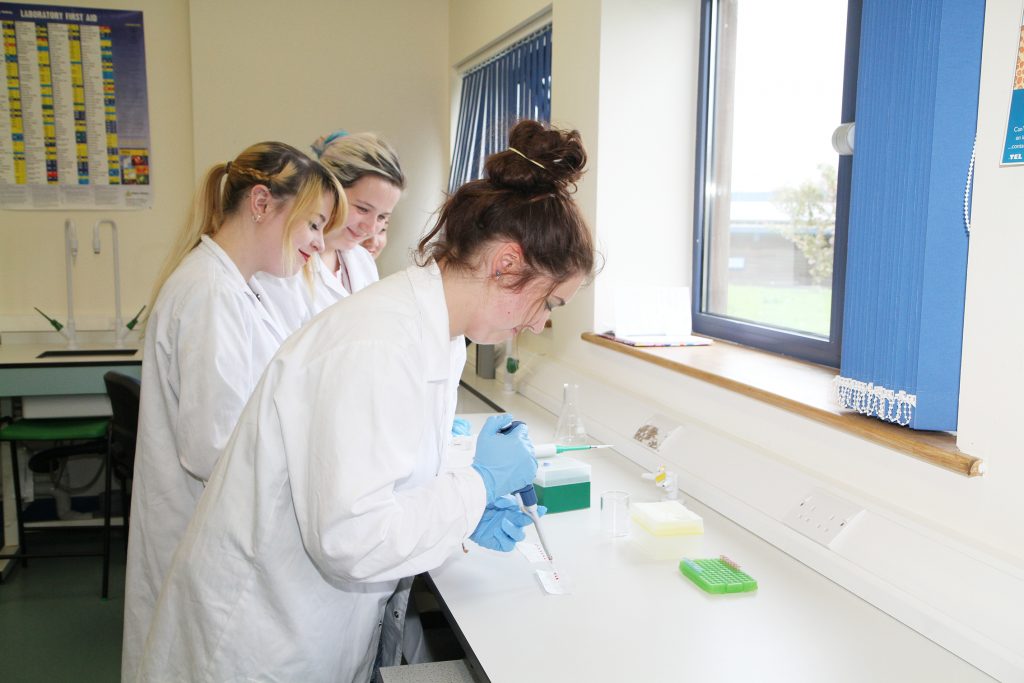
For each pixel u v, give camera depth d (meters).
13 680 2.60
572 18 2.66
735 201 2.48
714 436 1.85
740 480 1.69
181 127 3.92
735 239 2.49
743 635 1.20
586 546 1.53
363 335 1.06
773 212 2.30
